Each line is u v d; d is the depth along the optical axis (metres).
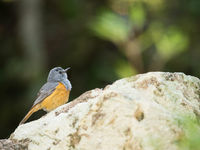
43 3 19.81
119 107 6.23
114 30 13.77
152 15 17.88
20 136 6.93
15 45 19.58
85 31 19.42
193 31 18.42
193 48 18.00
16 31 19.95
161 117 5.93
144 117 5.97
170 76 7.03
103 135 6.23
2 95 18.58
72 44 19.55
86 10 19.53
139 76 7.17
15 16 20.27
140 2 16.67
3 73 18.64
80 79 18.77
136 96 6.35
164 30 16.22
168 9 18.48
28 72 18.42
